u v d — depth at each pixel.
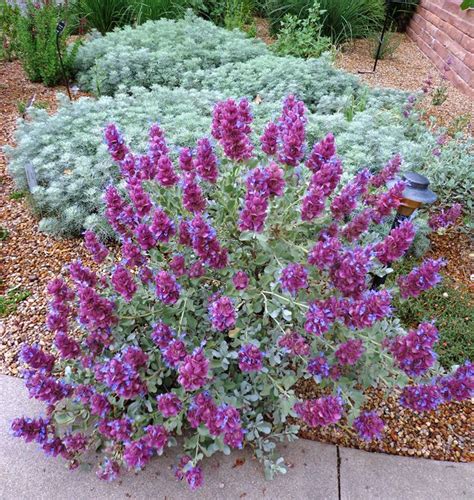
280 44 6.43
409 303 2.65
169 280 1.63
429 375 1.84
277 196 1.80
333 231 1.88
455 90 5.98
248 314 1.88
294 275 1.55
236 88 4.78
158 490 1.81
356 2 7.41
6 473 1.85
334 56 6.60
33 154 3.53
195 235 1.62
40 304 2.66
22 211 3.44
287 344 1.66
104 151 3.30
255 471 1.88
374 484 1.86
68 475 1.85
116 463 1.78
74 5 7.07
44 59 5.23
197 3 7.57
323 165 1.67
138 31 6.04
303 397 2.18
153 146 1.99
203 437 1.75
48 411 1.81
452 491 1.85
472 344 2.46
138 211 1.75
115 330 1.84
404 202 2.32
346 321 1.64
